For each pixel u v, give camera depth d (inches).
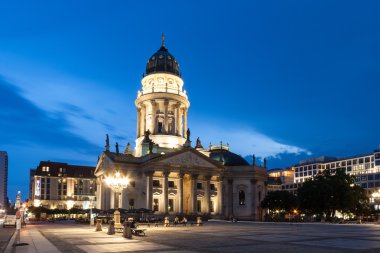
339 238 1738.4
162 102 4938.5
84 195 7613.2
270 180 7322.8
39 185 7327.8
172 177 4439.0
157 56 5246.1
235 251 1212.5
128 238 1740.9
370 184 7204.7
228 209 4810.5
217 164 4603.8
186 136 5113.2
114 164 4195.4
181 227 2851.9
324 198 4114.2
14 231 2461.9
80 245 1421.0
